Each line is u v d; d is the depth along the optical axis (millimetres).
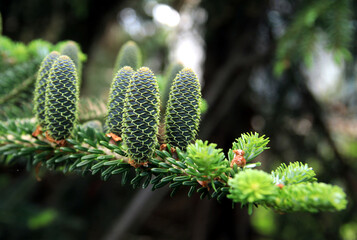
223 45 3490
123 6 3498
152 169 865
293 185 728
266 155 3457
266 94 3471
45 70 981
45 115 970
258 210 4859
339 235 3361
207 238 3824
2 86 1440
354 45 2432
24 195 3059
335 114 3664
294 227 3590
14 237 3209
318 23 1980
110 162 905
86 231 3553
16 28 2949
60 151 1040
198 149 781
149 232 4754
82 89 3260
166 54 4254
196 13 3523
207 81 3578
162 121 968
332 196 640
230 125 3484
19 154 1044
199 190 836
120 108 936
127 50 1227
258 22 3195
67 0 2816
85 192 3678
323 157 3295
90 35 3201
